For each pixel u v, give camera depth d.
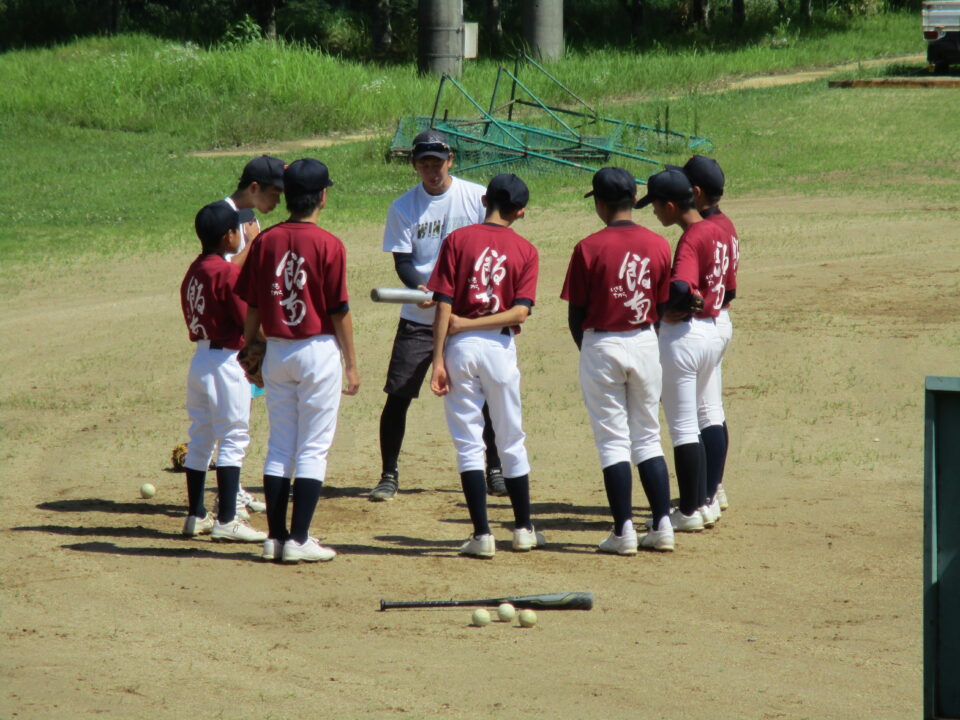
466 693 16.84
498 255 23.58
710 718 15.91
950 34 123.25
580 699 16.59
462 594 21.75
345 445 34.69
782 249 63.91
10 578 22.31
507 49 152.38
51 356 45.72
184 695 16.73
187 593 21.56
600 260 23.44
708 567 23.41
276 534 23.78
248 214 25.62
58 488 29.72
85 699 16.56
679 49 152.25
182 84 119.19
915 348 43.41
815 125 103.75
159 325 50.75
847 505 27.92
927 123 102.44
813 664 18.05
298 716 15.98
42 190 86.62
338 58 130.00
